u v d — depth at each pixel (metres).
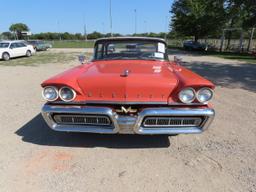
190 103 3.08
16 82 8.62
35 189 2.60
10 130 4.09
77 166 3.03
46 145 3.57
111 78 3.14
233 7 26.52
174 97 3.09
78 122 3.22
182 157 3.26
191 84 3.02
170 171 2.93
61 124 3.26
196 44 30.44
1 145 3.55
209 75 10.16
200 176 2.83
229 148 3.50
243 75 10.20
